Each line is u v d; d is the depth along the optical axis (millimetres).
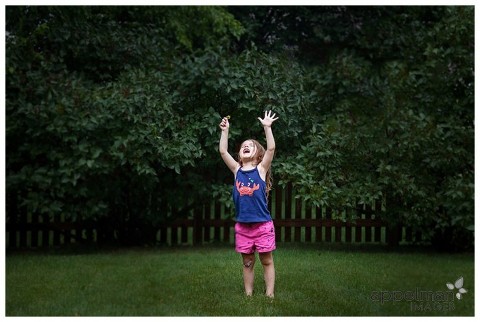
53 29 6820
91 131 6051
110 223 7047
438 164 6141
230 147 6477
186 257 5938
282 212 7586
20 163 6508
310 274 5129
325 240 7336
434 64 6535
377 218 7184
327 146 6199
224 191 6273
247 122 6289
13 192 6852
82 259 5859
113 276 5020
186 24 8984
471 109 6480
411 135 6129
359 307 4219
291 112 6238
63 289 4602
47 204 6102
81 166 5945
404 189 6059
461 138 6246
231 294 4438
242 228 4355
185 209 6945
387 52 9750
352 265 5582
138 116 5922
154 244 7188
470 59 6457
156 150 5941
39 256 6176
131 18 8414
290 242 7348
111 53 7109
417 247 7176
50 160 6215
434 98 6582
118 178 6426
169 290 4562
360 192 6094
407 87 6672
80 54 7055
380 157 6305
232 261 5648
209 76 6145
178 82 6473
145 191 6672
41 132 5988
